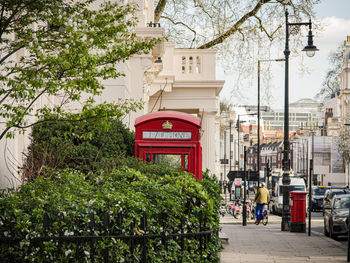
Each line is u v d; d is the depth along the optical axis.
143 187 9.89
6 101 12.77
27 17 9.55
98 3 17.00
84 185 9.62
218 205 14.21
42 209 7.92
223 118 85.62
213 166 31.08
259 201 32.44
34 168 12.84
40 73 9.38
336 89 81.12
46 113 9.63
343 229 23.38
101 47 9.76
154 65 25.67
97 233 8.33
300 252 17.12
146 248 8.80
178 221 9.73
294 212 25.67
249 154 185.50
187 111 33.56
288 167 27.12
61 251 7.93
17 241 7.83
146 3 27.42
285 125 27.31
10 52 10.16
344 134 90.88
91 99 10.00
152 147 15.74
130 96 22.83
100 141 14.79
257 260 14.91
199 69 30.86
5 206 7.89
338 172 94.38
